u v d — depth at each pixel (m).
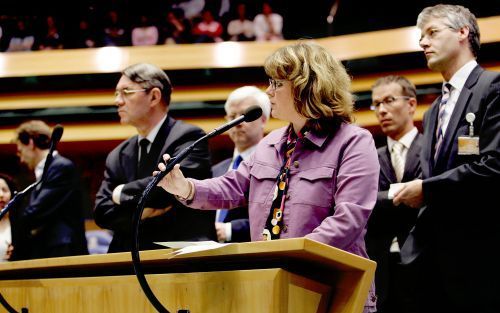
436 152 5.04
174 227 5.29
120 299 3.21
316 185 3.54
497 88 4.80
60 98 11.04
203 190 3.74
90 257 3.25
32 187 4.29
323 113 3.63
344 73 3.79
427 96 9.91
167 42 13.91
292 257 2.84
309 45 3.80
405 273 5.54
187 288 2.98
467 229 4.68
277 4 14.22
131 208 5.21
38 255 7.04
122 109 5.71
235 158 6.75
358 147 3.52
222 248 2.81
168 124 5.75
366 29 13.36
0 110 10.98
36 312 3.65
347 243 3.20
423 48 5.33
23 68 11.05
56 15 14.02
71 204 7.33
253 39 13.77
